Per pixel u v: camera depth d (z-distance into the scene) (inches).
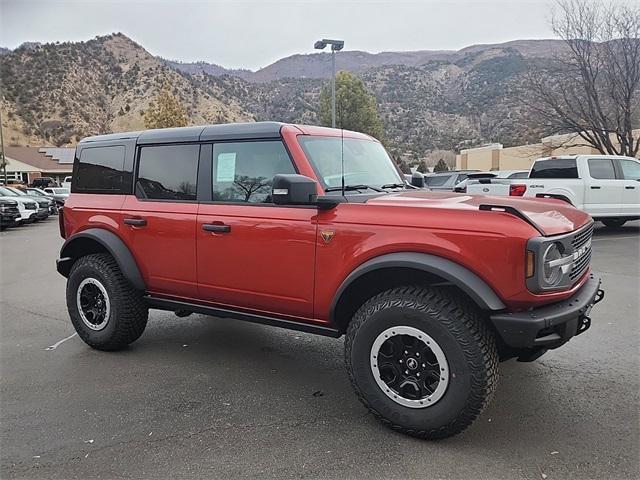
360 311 128.4
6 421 133.6
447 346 114.7
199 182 160.9
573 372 158.9
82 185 193.2
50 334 212.2
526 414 132.0
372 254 124.3
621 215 462.6
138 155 176.7
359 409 138.3
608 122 801.6
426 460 112.4
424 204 126.1
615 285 274.1
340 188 143.8
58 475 109.2
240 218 147.9
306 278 136.5
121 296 177.6
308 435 124.2
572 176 457.4
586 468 108.1
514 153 1395.2
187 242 159.9
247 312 154.8
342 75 1846.7
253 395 147.9
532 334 109.3
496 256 111.4
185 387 154.0
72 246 193.6
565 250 117.3
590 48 791.1
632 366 163.3
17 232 734.5
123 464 113.0
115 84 4608.8
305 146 143.9
